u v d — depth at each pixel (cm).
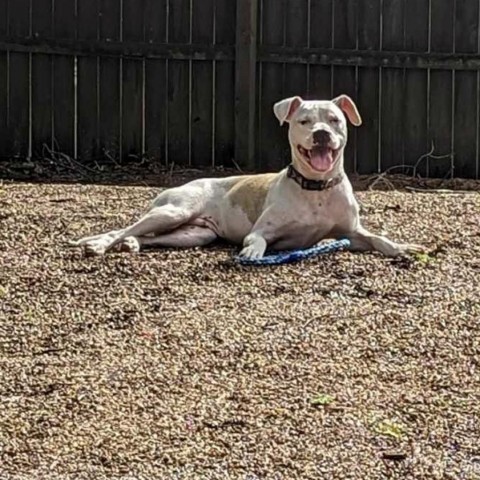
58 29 811
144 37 811
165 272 493
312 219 520
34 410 373
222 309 451
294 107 523
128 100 816
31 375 397
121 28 811
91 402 377
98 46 808
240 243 543
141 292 470
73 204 639
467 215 609
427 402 377
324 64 803
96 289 474
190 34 808
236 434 353
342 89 807
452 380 392
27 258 516
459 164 812
